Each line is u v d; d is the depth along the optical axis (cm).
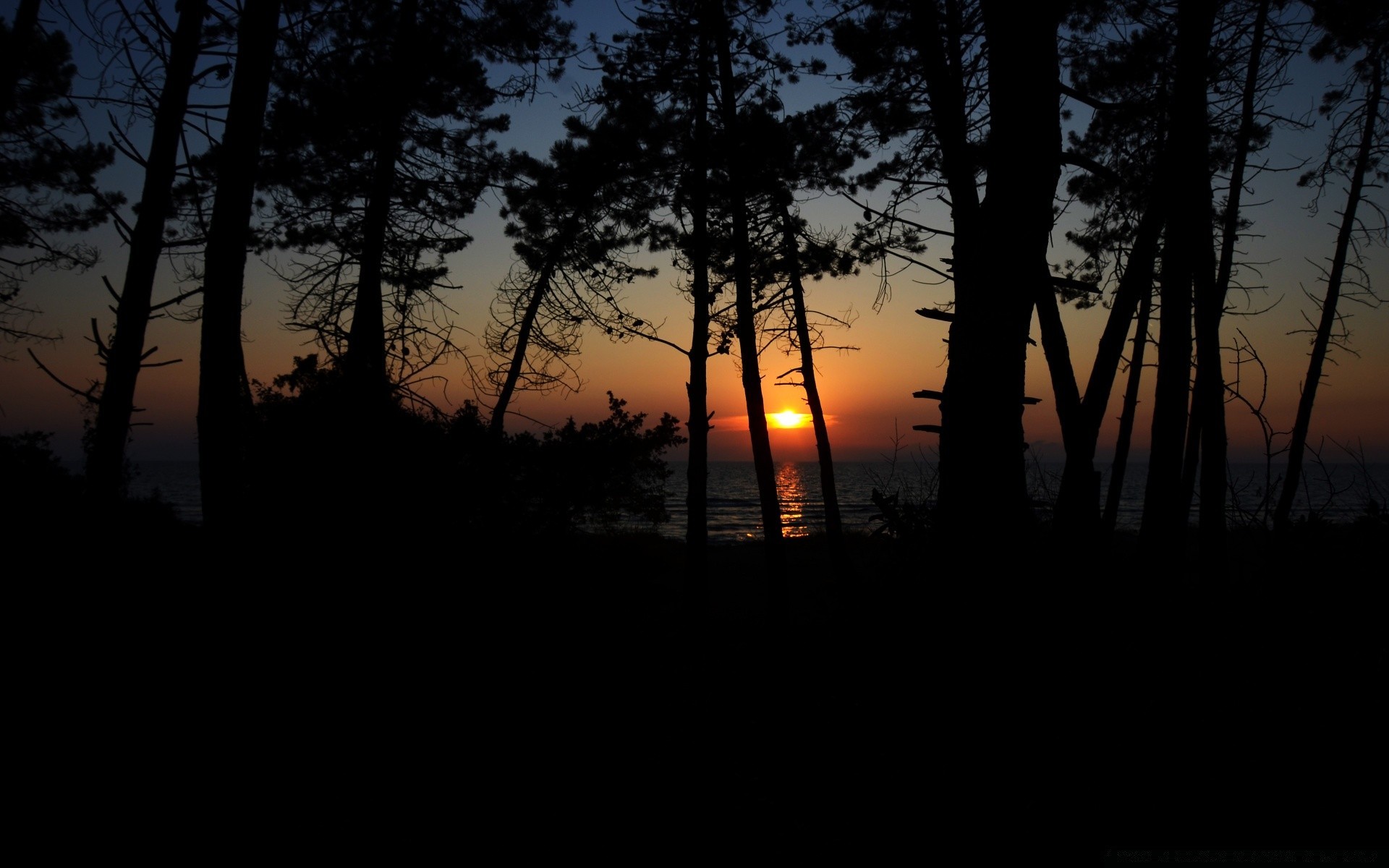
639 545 619
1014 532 656
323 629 478
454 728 479
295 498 507
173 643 452
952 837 416
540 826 426
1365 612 534
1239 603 620
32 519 495
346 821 411
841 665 650
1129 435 1208
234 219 766
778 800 462
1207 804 416
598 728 514
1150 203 747
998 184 691
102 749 412
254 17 788
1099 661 550
